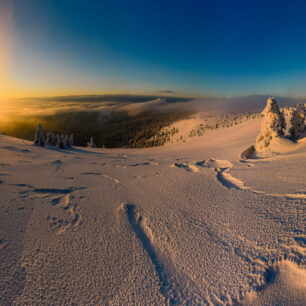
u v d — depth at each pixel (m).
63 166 18.14
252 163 12.38
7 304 3.10
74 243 4.86
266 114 20.31
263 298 2.90
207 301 3.05
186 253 4.22
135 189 9.66
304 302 2.67
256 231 4.38
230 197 6.82
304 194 5.43
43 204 7.75
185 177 10.88
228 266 3.62
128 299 3.20
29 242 4.88
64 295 3.30
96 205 7.59
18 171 14.42
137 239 4.99
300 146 16.27
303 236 3.65
